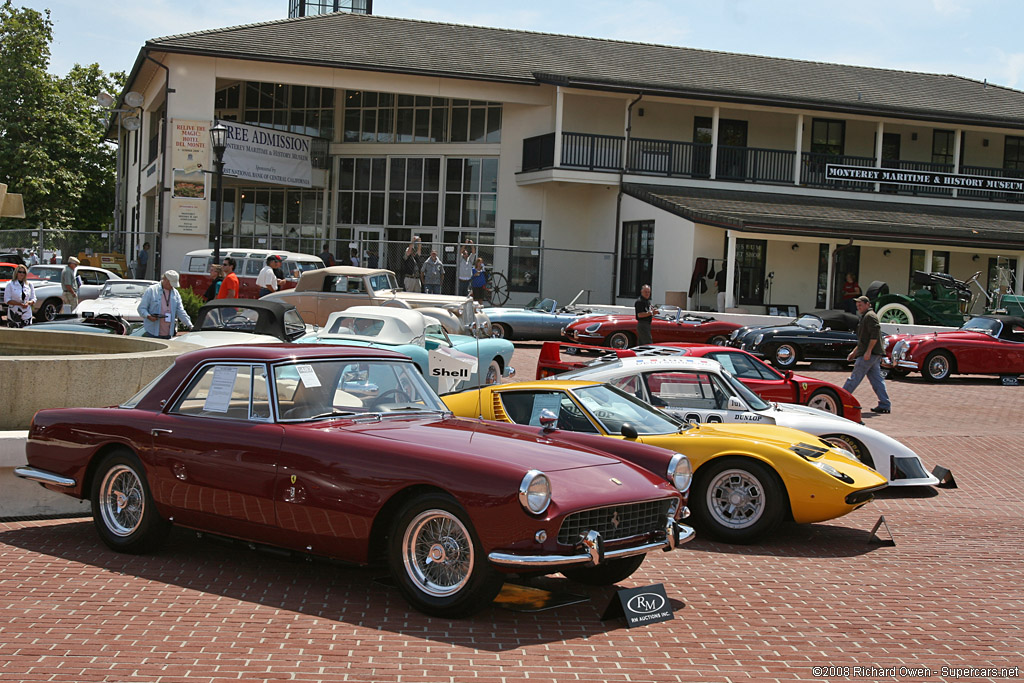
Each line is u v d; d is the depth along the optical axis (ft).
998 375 75.31
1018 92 140.46
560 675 15.56
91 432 22.53
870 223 100.73
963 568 24.54
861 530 28.81
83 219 180.24
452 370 34.94
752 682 15.75
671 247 101.19
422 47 116.06
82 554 22.15
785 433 28.60
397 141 120.57
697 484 26.48
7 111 159.33
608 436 24.22
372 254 110.52
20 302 56.24
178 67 101.71
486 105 117.50
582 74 113.39
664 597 19.16
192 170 102.42
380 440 19.04
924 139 124.67
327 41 111.34
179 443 21.08
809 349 73.82
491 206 118.01
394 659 15.94
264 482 19.75
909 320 89.81
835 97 119.24
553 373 43.16
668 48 132.87
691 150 114.11
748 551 25.59
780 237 97.91
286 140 112.57
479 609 17.97
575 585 21.31
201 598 19.07
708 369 31.91
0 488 25.50
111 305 67.26
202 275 88.89
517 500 17.21
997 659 17.46
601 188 113.70
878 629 19.04
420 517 18.26
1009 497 34.94
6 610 17.95
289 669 15.34
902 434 47.78
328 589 19.99
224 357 21.42
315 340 44.80
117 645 16.25
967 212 116.37
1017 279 108.06
